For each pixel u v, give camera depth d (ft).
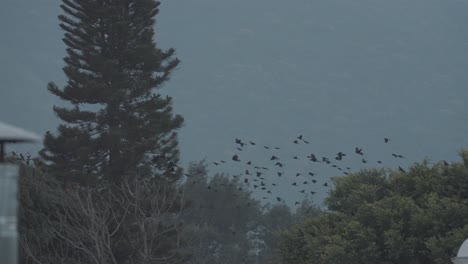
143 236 211.41
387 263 185.57
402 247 182.70
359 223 190.60
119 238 251.39
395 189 203.31
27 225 168.35
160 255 268.62
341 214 206.08
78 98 313.53
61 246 183.32
